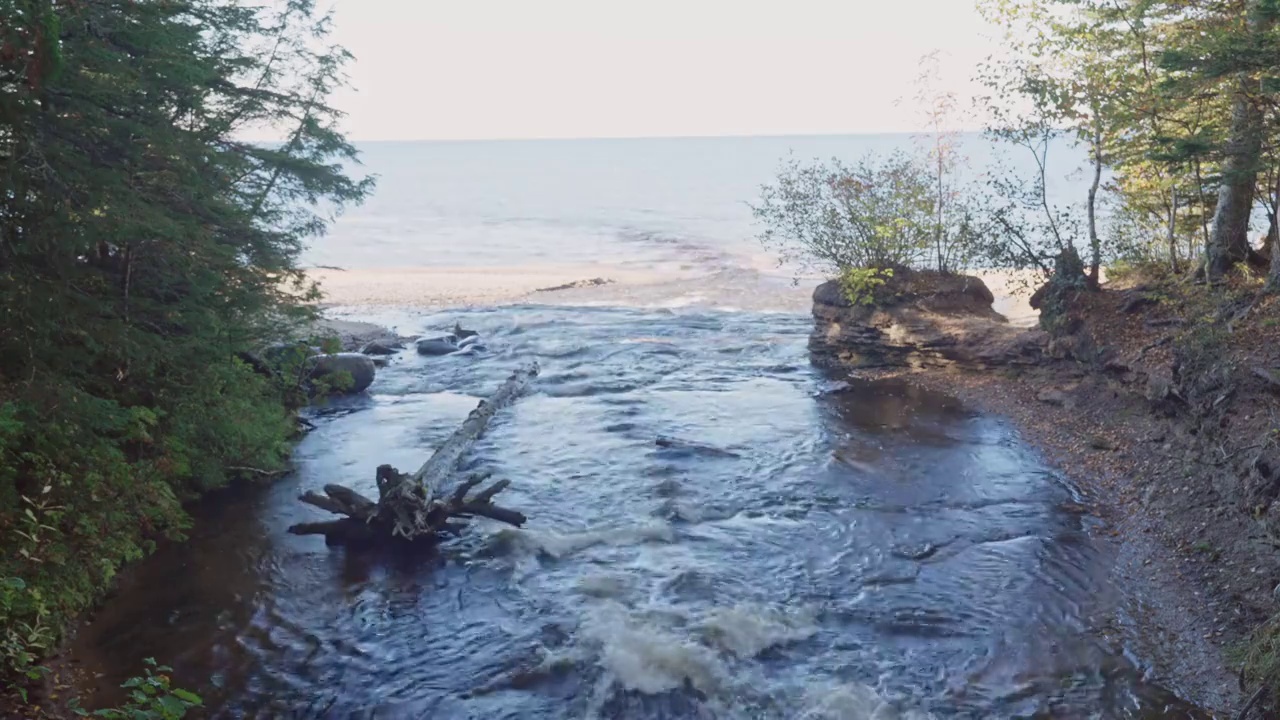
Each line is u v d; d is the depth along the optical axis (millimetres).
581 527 11156
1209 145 12234
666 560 10227
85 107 9289
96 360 10578
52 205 8906
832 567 10055
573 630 8672
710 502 11969
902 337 19062
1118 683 7754
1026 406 15891
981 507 11727
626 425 15430
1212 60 11297
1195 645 8242
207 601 9227
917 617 8906
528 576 9859
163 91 11164
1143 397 13867
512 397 17188
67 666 7836
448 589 9578
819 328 20953
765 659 8195
